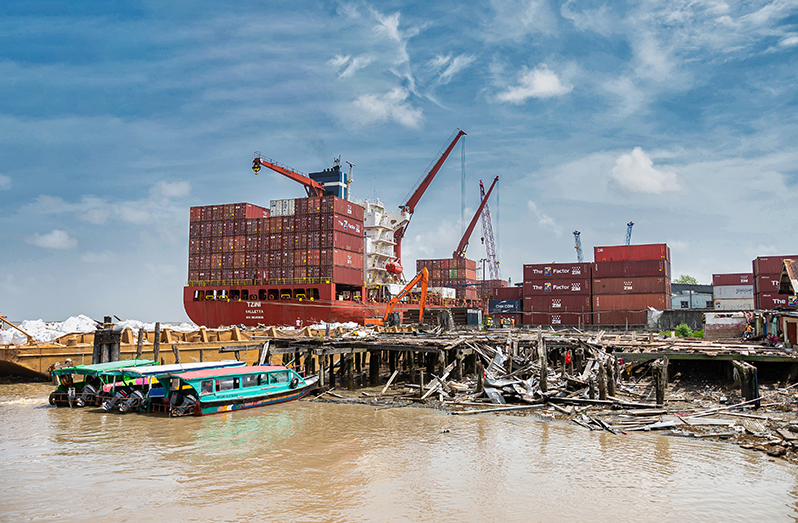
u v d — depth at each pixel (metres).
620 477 16.03
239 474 16.72
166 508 13.86
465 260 125.25
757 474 16.11
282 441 20.81
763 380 29.28
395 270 81.81
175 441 20.84
